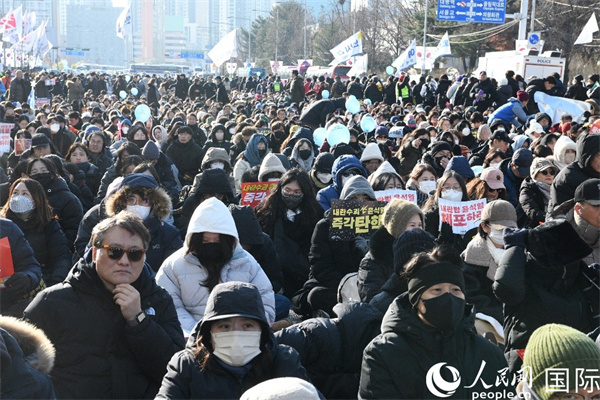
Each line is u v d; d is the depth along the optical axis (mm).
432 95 38094
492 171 9688
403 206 6949
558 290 5848
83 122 24891
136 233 5156
